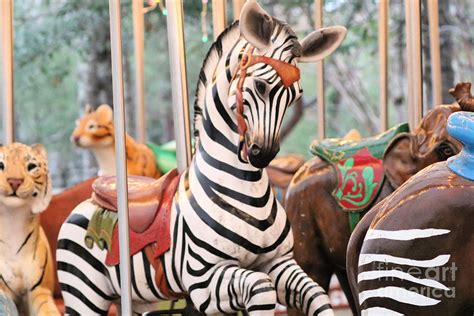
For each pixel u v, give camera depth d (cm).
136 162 1193
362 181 782
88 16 1984
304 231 805
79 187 952
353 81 2267
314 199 801
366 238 559
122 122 628
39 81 2353
